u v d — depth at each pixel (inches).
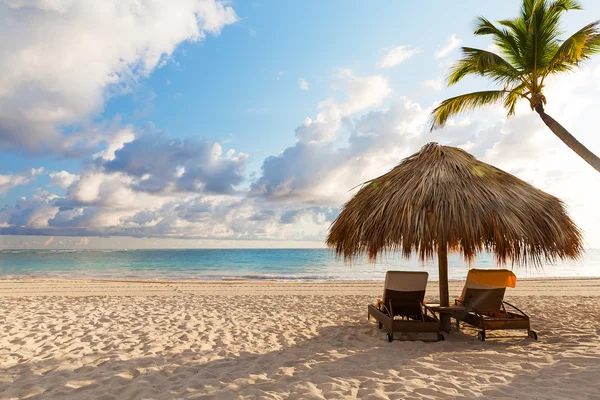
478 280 229.3
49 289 533.3
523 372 157.6
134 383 144.9
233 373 160.9
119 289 541.3
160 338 224.8
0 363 173.9
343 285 615.8
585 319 291.9
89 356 186.2
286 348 206.4
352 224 250.2
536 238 216.4
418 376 154.2
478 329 254.8
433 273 1108.5
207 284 627.5
